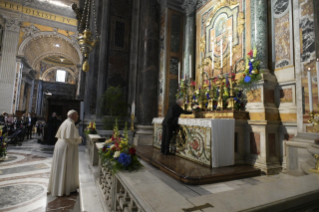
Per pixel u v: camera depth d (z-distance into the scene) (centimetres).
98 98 815
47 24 1822
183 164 392
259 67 447
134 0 951
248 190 126
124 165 196
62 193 339
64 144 354
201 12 754
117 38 894
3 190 354
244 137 442
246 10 534
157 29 862
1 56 1620
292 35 423
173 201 108
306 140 330
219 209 96
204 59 710
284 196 115
